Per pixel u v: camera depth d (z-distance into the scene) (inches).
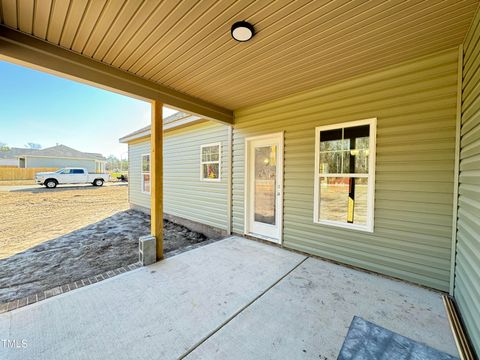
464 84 82.7
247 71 109.0
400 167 101.7
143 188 306.0
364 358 59.1
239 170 176.6
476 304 61.4
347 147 118.5
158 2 63.9
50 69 85.4
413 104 98.0
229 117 173.6
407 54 93.9
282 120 145.8
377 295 90.0
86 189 582.2
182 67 104.8
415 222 98.5
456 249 86.4
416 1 63.2
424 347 62.8
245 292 92.0
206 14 69.1
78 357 58.9
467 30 76.9
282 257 130.6
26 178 782.5
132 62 99.9
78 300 85.1
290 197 142.6
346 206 120.5
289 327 71.4
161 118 125.6
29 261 135.8
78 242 172.7
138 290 93.0
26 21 72.2
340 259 121.0
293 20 71.8
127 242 173.2
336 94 121.0
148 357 59.4
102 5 65.2
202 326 71.7
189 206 233.6
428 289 94.7
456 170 86.8
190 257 130.3
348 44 86.2
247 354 60.7
